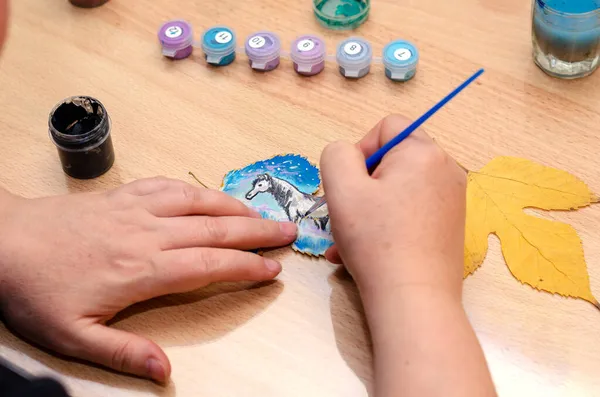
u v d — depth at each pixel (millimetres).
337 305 576
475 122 644
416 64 666
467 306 572
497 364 553
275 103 664
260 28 707
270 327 570
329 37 700
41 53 695
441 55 682
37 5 723
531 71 667
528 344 559
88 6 719
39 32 708
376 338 534
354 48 671
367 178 561
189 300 579
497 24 695
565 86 659
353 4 714
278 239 594
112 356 547
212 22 711
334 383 550
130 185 594
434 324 521
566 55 647
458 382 508
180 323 572
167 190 589
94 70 686
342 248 558
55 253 565
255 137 646
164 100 668
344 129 648
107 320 569
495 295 575
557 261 582
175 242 572
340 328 568
